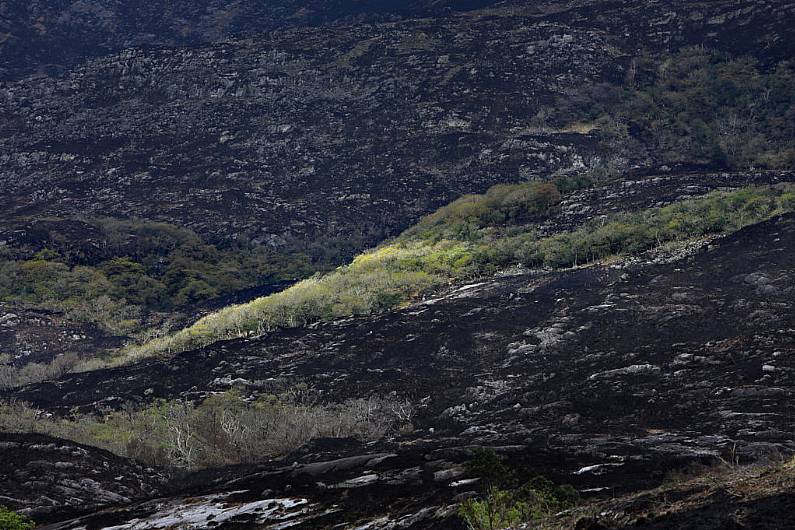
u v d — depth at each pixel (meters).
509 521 39.53
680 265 126.81
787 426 63.88
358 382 105.81
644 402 77.44
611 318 109.25
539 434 71.88
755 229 133.62
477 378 100.50
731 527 31.53
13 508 67.06
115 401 113.38
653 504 36.03
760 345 85.56
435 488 51.75
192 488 70.12
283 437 86.81
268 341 129.12
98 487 74.31
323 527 48.78
